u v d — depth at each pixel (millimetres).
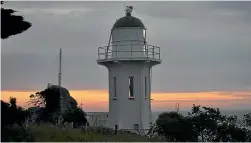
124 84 49094
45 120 48312
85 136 37219
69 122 48094
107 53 49844
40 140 34031
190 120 45469
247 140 46719
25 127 36656
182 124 43344
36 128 39062
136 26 49062
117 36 49281
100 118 50250
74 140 35250
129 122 48750
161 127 43188
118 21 49688
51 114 49188
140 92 48969
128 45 48938
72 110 49969
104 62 49781
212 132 45812
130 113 48938
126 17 49844
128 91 49156
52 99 49625
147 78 50188
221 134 45906
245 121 49094
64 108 51781
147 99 49781
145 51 49188
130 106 48969
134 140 37938
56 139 34688
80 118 49094
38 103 49500
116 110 49344
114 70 49719
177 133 42812
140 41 49188
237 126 48375
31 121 45281
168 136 42906
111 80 49969
